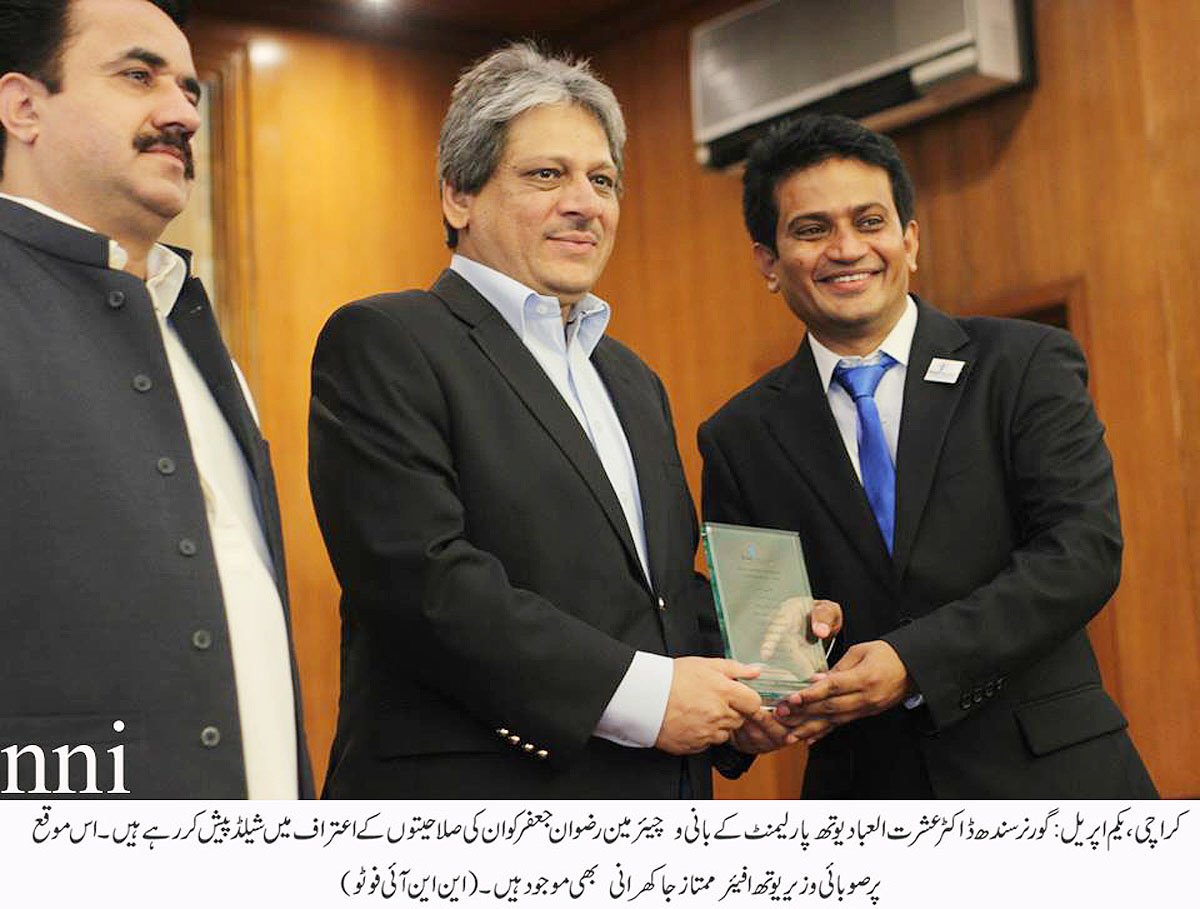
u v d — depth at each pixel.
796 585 2.76
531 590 2.44
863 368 3.05
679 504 2.72
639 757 2.44
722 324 6.39
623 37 6.87
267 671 2.13
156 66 2.20
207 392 2.25
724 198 6.41
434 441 2.44
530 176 2.68
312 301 6.37
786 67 5.87
